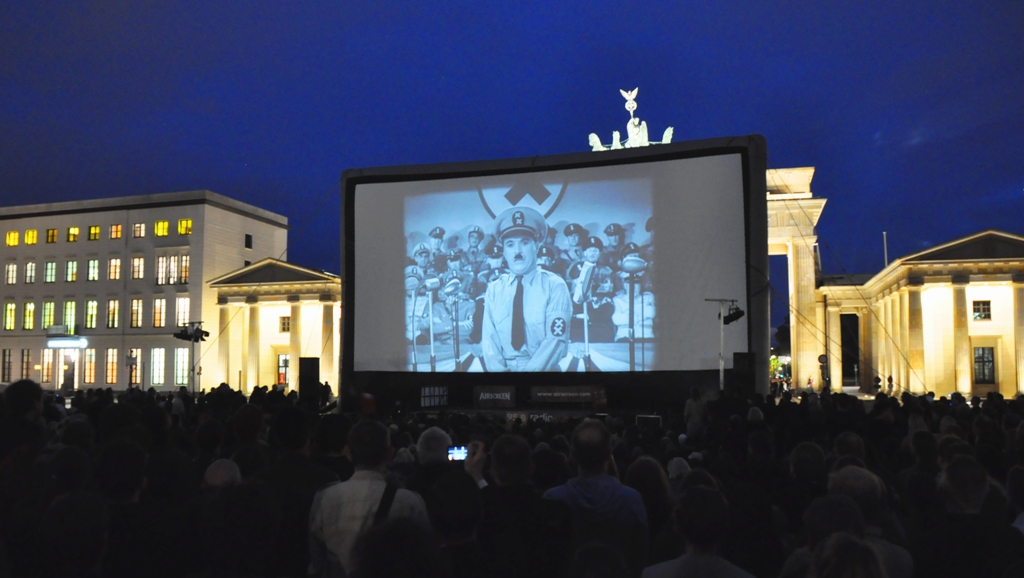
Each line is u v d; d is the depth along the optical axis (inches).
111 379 2428.6
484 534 186.4
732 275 1083.3
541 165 1187.9
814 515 175.2
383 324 1246.9
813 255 2412.6
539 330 1174.3
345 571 194.7
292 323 2193.7
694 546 165.8
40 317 2536.9
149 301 2420.0
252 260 2605.8
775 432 532.4
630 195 1143.0
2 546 171.3
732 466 348.2
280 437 234.4
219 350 2256.4
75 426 290.5
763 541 211.3
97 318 2471.7
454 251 1222.3
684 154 1116.5
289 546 209.2
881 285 2287.2
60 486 206.4
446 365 1214.3
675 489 300.0
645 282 1126.4
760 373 1065.5
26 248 2573.8
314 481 229.3
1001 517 207.8
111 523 185.8
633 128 2058.3
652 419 807.1
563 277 1168.2
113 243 2480.3
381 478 207.6
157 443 335.3
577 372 1151.6
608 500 218.7
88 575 150.5
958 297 1936.5
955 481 202.8
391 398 1232.2
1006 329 2039.9
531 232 1187.3
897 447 406.6
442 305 1221.7
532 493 193.6
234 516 154.3
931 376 2057.1
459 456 481.1
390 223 1253.7
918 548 195.8
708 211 1098.7
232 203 2516.0
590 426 225.3
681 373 1099.9
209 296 2384.4
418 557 117.5
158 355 2396.7
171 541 184.9
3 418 298.8
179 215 2420.0
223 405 669.9
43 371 2511.1
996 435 382.9
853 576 134.0
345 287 1273.4
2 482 212.4
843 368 3122.5
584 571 147.9
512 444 202.7
